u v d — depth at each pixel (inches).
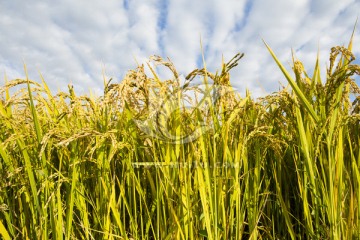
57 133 27.4
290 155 38.5
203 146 27.7
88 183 33.5
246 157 33.1
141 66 26.8
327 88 28.7
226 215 30.4
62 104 38.0
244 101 30.5
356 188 29.3
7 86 28.0
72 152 28.8
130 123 30.4
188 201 27.5
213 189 29.3
